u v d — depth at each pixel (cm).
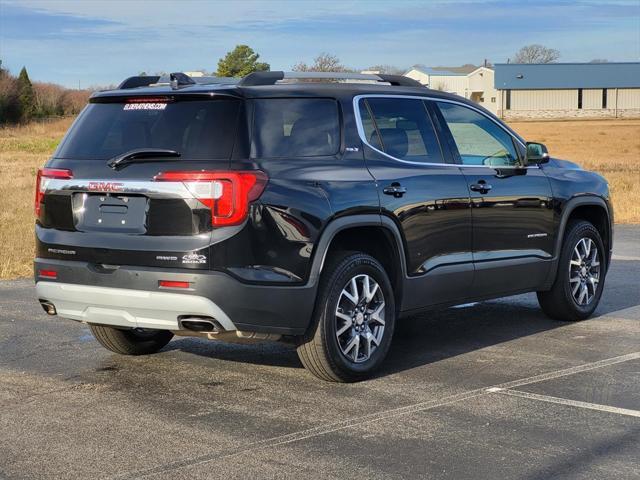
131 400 555
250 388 581
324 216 561
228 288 532
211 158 545
